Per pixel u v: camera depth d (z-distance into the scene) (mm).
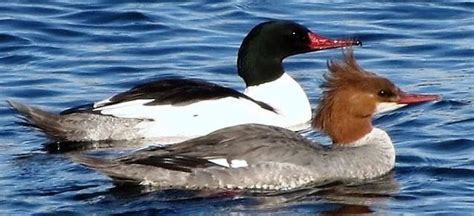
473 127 18516
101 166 15453
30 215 14844
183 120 18188
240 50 19469
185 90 18438
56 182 15984
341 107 16438
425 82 21062
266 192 15617
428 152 17406
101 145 17984
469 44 23047
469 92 20375
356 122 16422
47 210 14992
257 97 19172
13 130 18469
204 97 18375
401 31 23828
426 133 18328
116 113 18109
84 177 16141
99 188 15672
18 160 17047
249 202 15312
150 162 15484
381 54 22656
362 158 16141
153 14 24688
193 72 21719
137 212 14969
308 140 16188
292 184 15703
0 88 20828
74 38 23641
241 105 18469
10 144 17875
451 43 23141
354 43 19516
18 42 23281
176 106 18250
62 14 24766
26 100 20312
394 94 16484
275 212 15031
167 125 18156
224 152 15625
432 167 16641
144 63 22266
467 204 15281
